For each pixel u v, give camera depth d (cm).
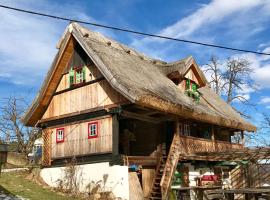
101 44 1981
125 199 1597
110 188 1658
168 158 1811
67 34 1911
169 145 2002
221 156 1959
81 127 1881
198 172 2156
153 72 2145
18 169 2186
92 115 1839
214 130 2484
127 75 1755
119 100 1708
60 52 1945
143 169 1839
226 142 2431
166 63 2478
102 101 1792
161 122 2028
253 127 2653
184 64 2186
